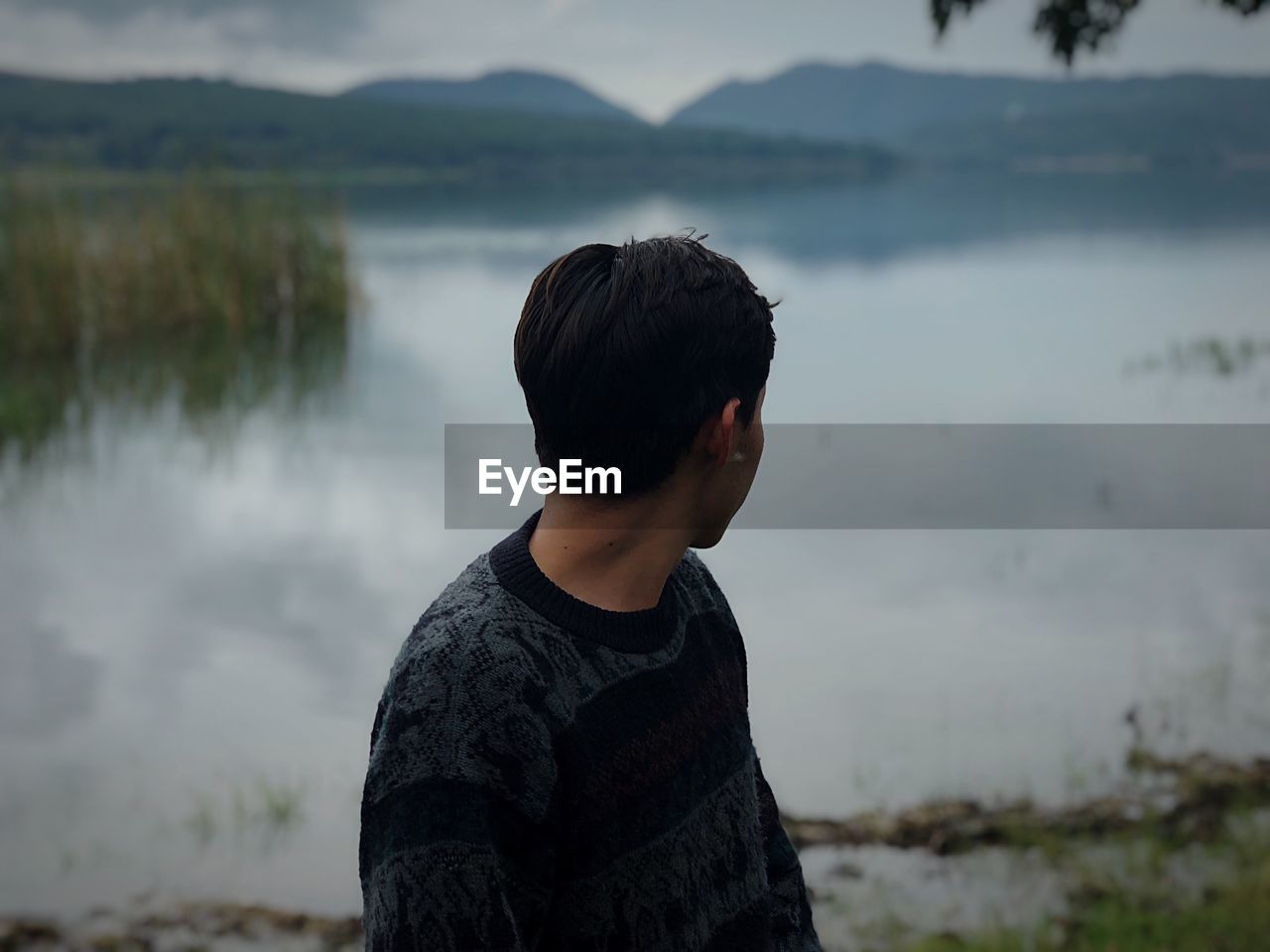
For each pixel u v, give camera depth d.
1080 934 3.46
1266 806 4.20
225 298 17.58
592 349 1.12
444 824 1.04
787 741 4.88
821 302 24.14
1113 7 4.92
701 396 1.14
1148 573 7.09
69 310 15.43
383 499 9.15
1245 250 35.38
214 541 8.11
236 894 3.99
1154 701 5.20
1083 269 30.73
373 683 5.78
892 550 7.58
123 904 3.93
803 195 90.69
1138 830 4.07
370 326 19.48
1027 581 6.93
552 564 1.16
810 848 4.04
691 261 1.15
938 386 14.37
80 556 7.83
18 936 3.72
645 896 1.12
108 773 4.87
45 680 5.80
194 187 18.73
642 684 1.13
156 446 11.12
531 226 48.12
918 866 3.94
